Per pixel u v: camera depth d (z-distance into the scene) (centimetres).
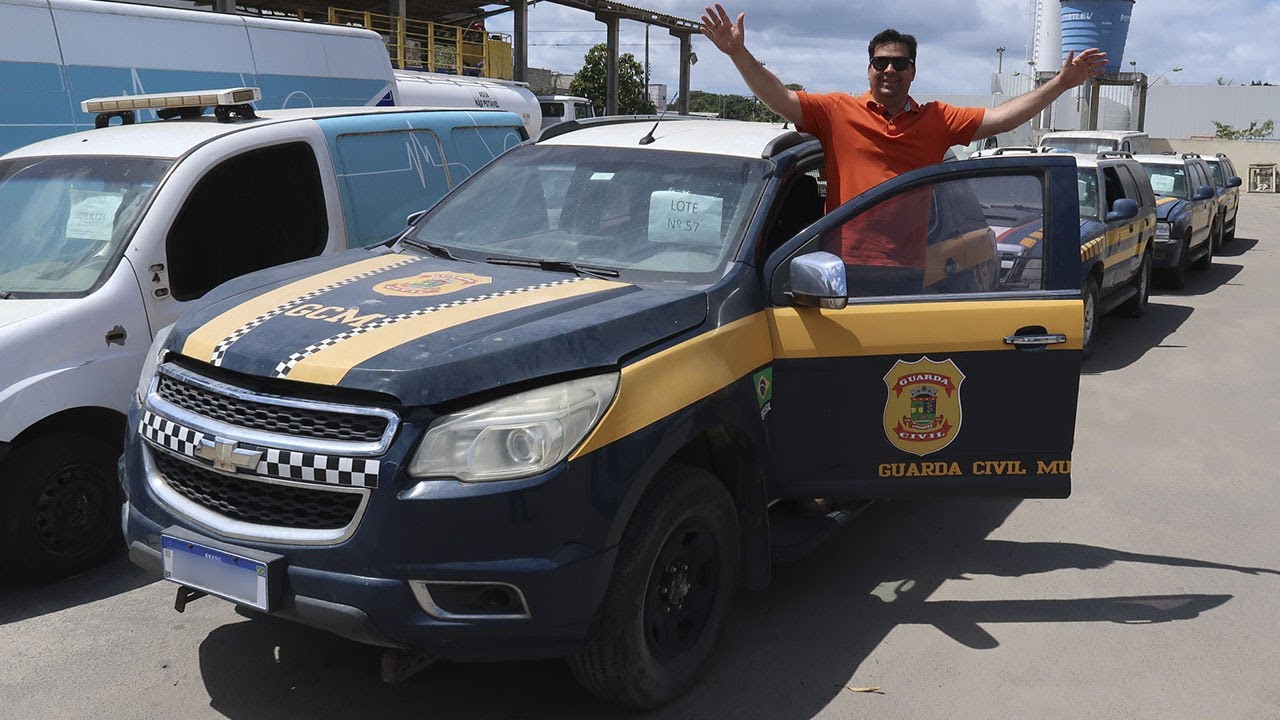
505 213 440
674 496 333
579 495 302
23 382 425
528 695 362
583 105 2847
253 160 539
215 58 993
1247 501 578
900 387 396
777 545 412
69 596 438
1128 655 402
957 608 439
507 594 298
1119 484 603
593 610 309
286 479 299
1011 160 404
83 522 456
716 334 361
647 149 450
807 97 467
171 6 1125
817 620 425
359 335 317
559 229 423
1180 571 482
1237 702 371
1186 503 573
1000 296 400
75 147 533
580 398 308
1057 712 362
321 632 405
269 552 301
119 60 916
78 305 449
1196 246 1473
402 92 1435
